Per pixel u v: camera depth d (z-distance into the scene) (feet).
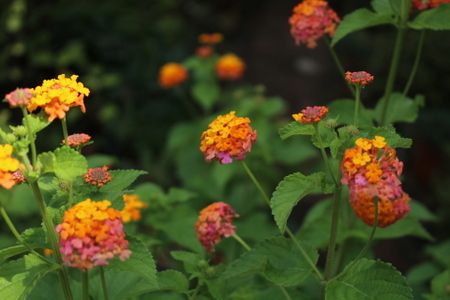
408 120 12.32
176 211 12.75
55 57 25.12
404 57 23.40
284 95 29.78
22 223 16.83
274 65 31.86
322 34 12.01
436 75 23.26
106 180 8.63
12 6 24.47
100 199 8.59
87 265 7.21
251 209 16.55
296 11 12.21
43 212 8.05
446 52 23.09
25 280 7.87
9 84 24.84
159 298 10.89
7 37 24.86
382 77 23.79
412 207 14.70
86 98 24.88
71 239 7.21
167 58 26.37
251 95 26.78
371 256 12.50
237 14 35.42
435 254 14.39
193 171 18.79
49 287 9.32
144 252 7.80
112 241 7.27
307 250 9.37
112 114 23.97
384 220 8.61
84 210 7.34
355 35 25.39
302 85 30.37
